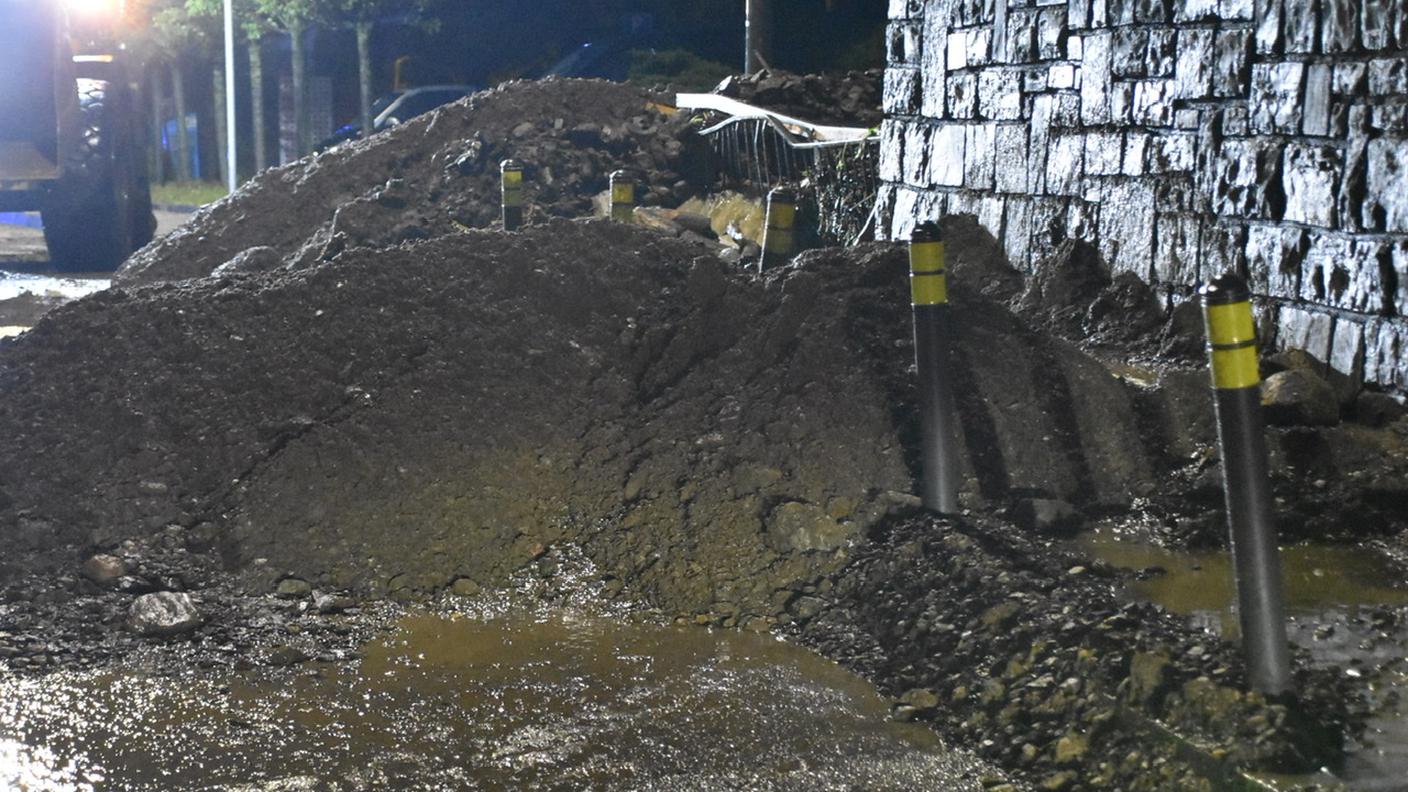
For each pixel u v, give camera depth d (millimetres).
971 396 6430
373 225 14398
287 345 6902
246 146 39719
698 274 7352
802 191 13266
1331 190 6535
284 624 5320
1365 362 6383
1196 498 5934
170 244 14781
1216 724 3973
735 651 5105
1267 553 4059
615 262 7664
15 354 6945
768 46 20359
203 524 5918
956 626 4887
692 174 15984
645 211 14359
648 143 16156
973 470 6164
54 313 7195
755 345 6867
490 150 15766
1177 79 7637
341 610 5492
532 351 7012
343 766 4191
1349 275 6441
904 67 10805
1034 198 9078
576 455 6441
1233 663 4246
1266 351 7004
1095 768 3994
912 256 5754
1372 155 6293
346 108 37688
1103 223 8391
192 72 40875
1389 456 5957
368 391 6641
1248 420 4047
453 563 5809
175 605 5305
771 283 7176
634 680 4836
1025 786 4023
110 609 5379
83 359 6848
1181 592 5109
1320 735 3939
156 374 6719
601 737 4383
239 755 4266
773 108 17125
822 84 17250
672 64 29469
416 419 6465
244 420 6457
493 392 6707
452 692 4734
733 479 6070
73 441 6332
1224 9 7258
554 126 16266
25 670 4883
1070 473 6180
